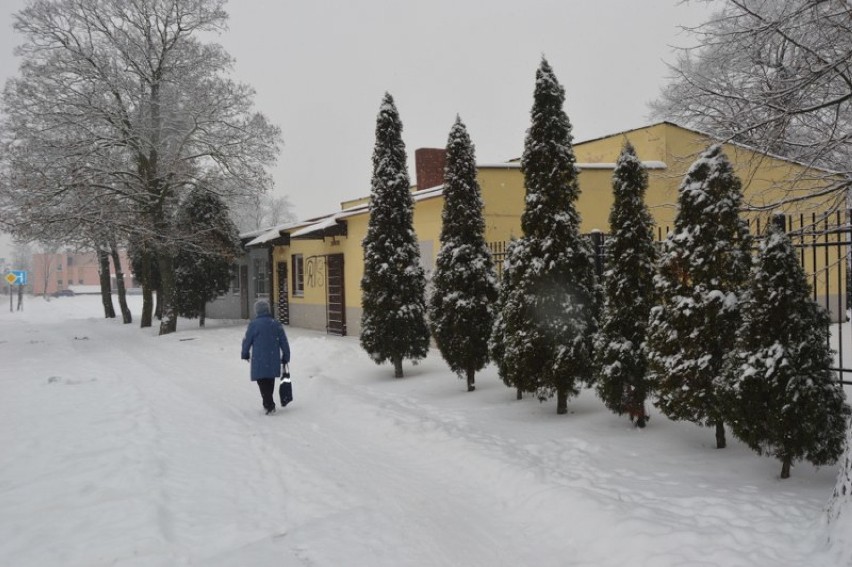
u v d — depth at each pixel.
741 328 4.91
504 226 12.79
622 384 6.47
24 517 4.64
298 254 21.81
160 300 28.19
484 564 3.99
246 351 8.60
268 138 21.45
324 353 13.06
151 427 7.47
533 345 7.30
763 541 3.79
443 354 9.37
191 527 4.50
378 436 7.21
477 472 5.65
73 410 8.60
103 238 20.75
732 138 7.27
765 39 6.79
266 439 7.11
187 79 21.09
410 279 10.62
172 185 20.95
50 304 55.62
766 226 6.54
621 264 6.55
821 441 4.54
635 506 4.47
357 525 4.57
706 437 6.22
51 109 19.09
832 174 7.53
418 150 18.09
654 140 14.52
